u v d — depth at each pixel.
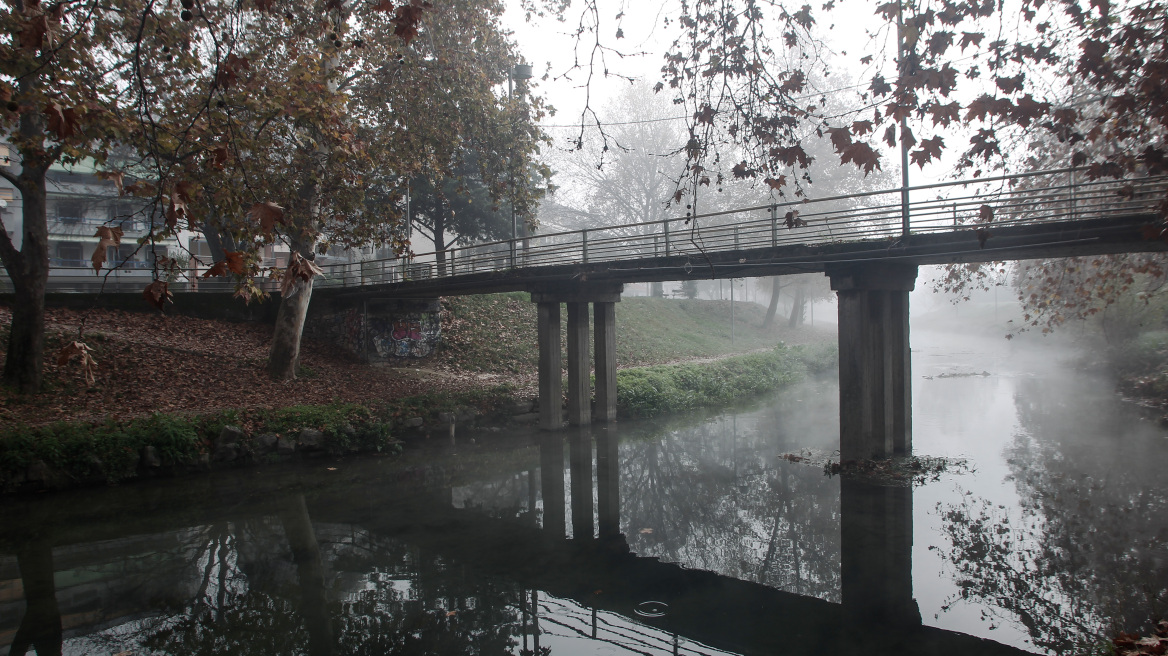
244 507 11.69
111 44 11.68
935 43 5.81
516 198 17.44
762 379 27.56
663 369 24.36
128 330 20.55
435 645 6.78
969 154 6.70
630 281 16.20
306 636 7.02
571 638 6.85
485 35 16.78
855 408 12.77
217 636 7.02
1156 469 12.41
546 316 17.92
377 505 11.93
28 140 11.43
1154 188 10.23
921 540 9.39
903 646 6.56
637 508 11.70
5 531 10.34
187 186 4.43
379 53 15.28
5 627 7.25
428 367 23.56
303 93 11.34
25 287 14.82
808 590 8.02
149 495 12.17
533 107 17.50
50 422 13.38
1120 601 7.29
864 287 12.36
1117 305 22.50
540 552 9.52
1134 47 7.90
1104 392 21.08
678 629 7.06
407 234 26.34
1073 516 10.07
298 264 4.11
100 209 34.06
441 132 16.22
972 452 14.16
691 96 6.90
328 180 13.23
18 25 9.82
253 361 19.89
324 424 15.38
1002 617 7.13
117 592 8.18
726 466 14.41
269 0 5.11
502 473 14.20
